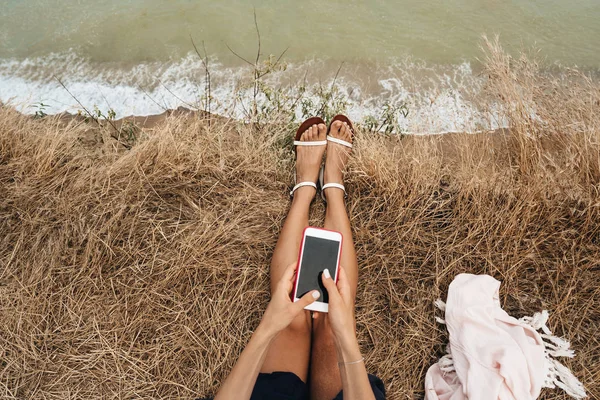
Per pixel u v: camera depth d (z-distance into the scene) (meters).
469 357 1.77
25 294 1.98
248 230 2.21
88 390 1.82
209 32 4.03
